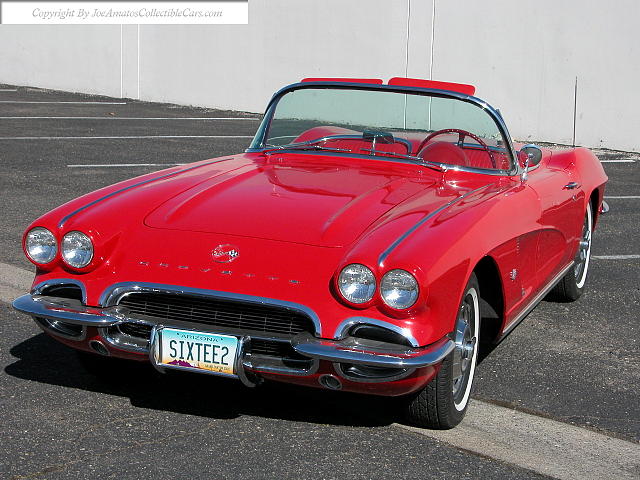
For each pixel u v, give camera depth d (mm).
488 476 3449
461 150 4824
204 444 3600
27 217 7547
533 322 5512
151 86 18656
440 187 4477
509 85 14000
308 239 3756
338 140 5043
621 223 8523
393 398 4152
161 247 3787
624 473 3539
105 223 3871
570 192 5305
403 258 3445
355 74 15695
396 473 3434
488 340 4430
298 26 16266
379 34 15312
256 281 3586
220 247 3734
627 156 12719
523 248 4426
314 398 4125
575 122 13461
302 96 5117
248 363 3600
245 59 17078
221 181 4398
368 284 3449
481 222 3920
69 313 3717
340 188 4305
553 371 4656
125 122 14883
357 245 3588
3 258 6262
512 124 14070
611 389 4434
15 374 4250
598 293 6211
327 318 3479
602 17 12984
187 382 4250
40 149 11445
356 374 3512
